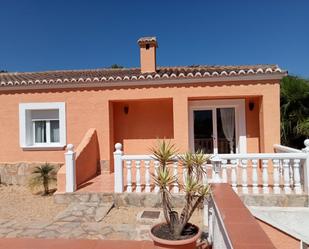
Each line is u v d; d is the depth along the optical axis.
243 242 2.43
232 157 7.36
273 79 9.94
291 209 7.00
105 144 10.78
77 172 8.84
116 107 11.97
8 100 11.27
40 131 11.49
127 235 5.57
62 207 7.71
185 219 4.30
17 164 11.12
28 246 5.02
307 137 13.22
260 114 10.59
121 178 7.84
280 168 7.98
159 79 10.34
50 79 11.12
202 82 10.27
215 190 4.72
